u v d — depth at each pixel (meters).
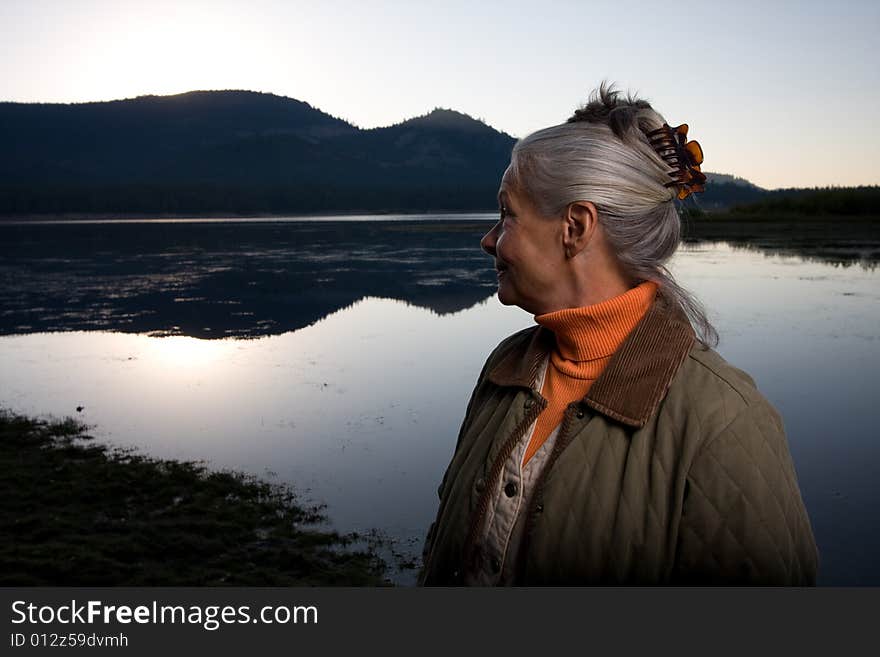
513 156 1.30
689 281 28.80
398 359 18.02
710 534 1.05
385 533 7.31
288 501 8.34
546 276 1.28
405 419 12.09
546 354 1.32
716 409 1.09
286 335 22.64
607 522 1.10
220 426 11.96
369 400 13.53
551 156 1.24
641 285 1.23
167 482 8.98
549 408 1.24
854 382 12.82
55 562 6.46
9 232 108.75
